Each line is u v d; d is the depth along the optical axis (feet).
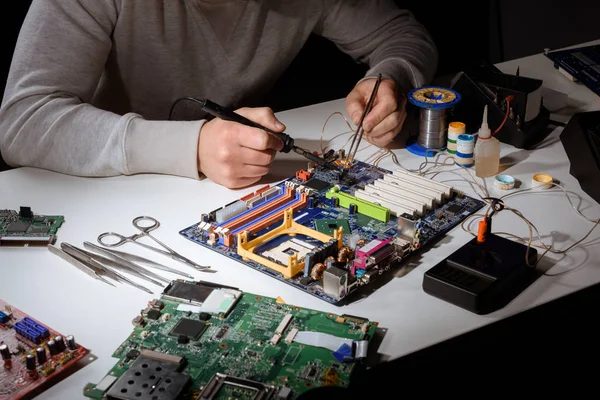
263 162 5.71
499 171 6.09
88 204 5.55
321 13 8.25
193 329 4.03
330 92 12.87
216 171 5.71
